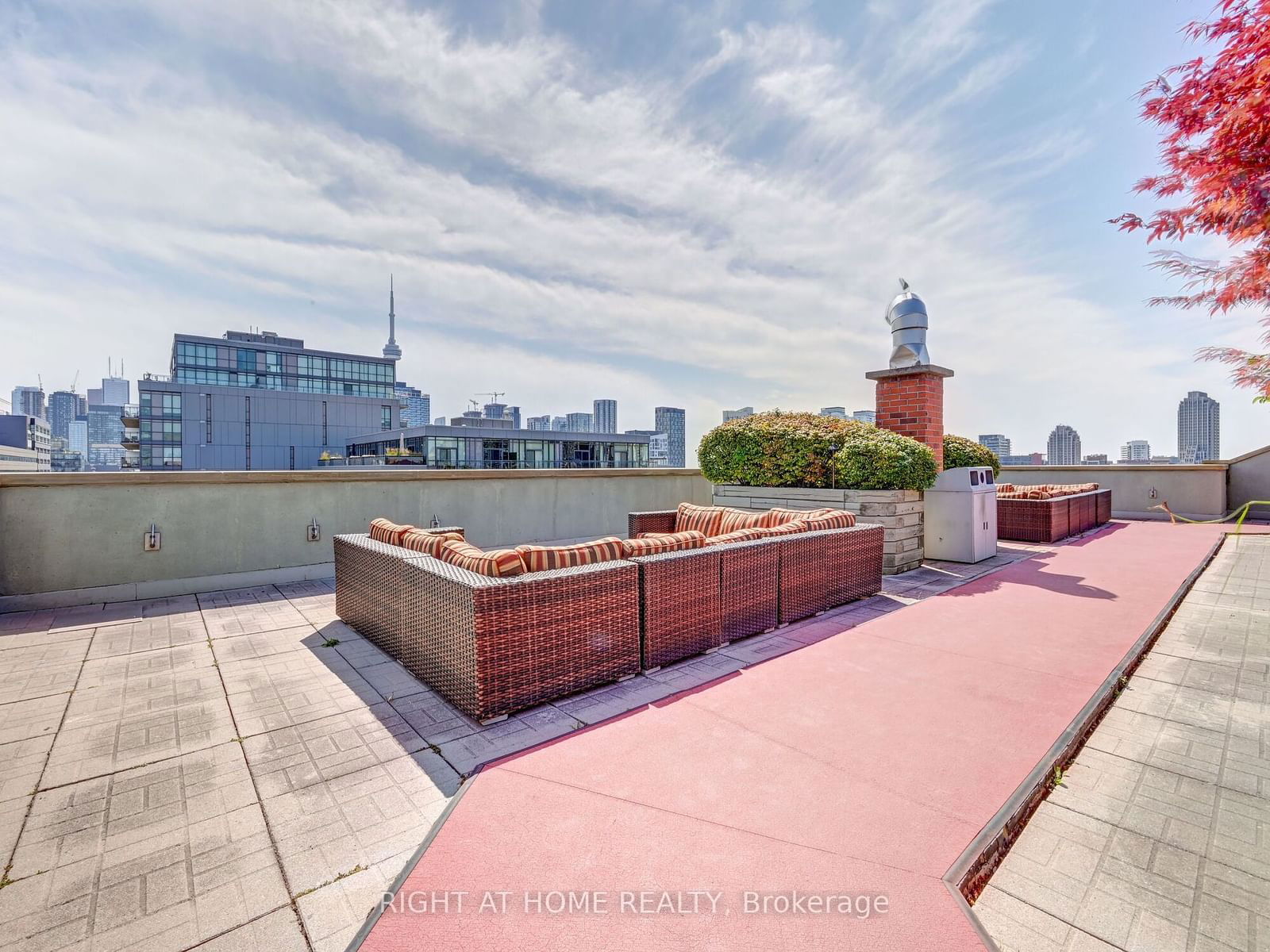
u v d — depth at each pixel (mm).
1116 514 11398
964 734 2402
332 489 6117
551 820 1834
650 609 3225
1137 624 3994
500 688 2664
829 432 6656
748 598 3793
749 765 2176
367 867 1688
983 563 6434
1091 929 1410
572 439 57719
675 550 3572
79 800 2037
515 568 2867
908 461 5934
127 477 5043
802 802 1915
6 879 1627
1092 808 1953
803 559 4211
